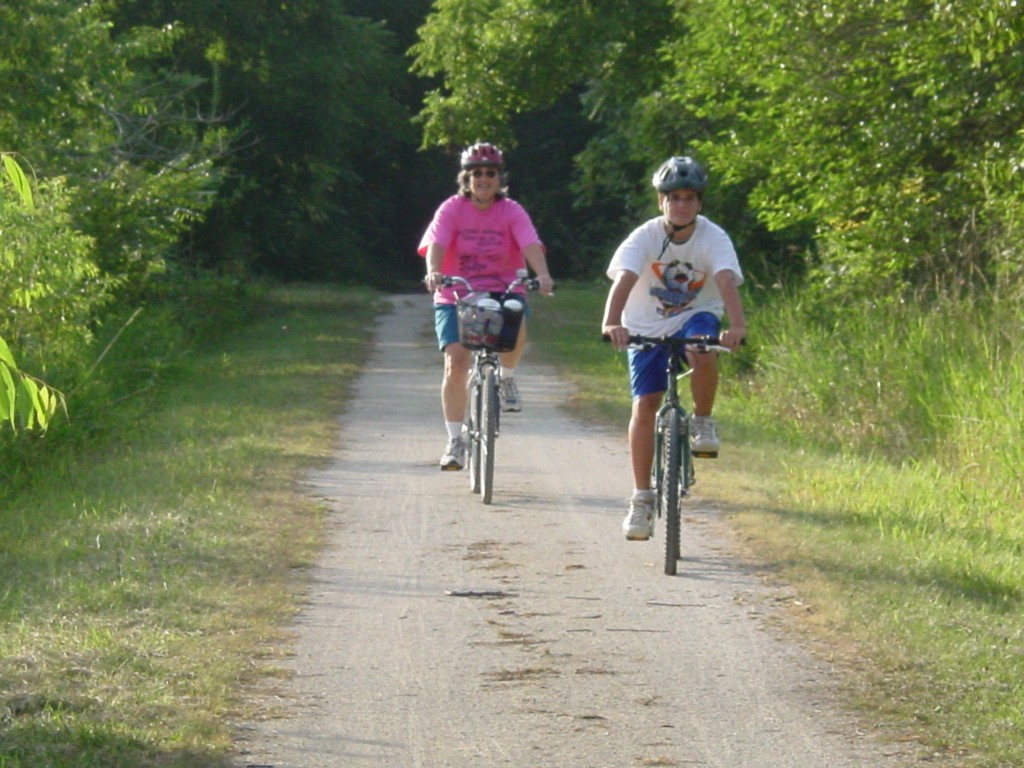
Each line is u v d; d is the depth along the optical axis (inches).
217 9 3253.0
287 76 3403.1
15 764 359.9
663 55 2078.0
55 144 1720.0
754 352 1471.5
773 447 1013.2
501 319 750.5
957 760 384.8
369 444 1000.2
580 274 4753.9
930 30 1264.8
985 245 1203.2
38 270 1032.2
